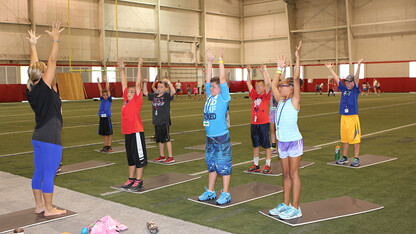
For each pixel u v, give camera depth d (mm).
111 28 39188
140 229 4621
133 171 6520
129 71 40812
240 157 9203
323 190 6293
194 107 25891
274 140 9633
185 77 45906
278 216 4984
